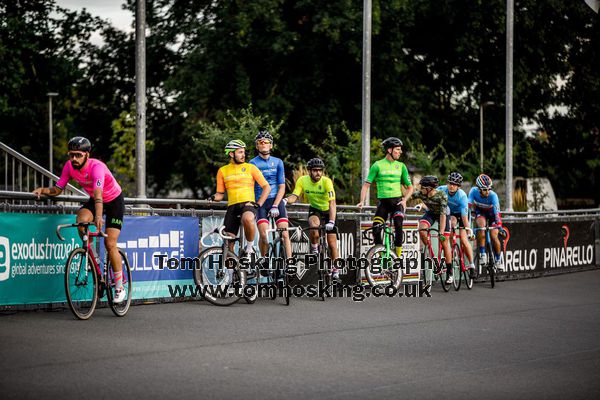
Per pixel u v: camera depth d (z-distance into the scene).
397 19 43.00
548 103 52.78
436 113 50.59
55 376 8.89
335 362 10.12
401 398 8.38
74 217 14.18
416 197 18.75
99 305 14.49
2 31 46.53
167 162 49.00
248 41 41.81
